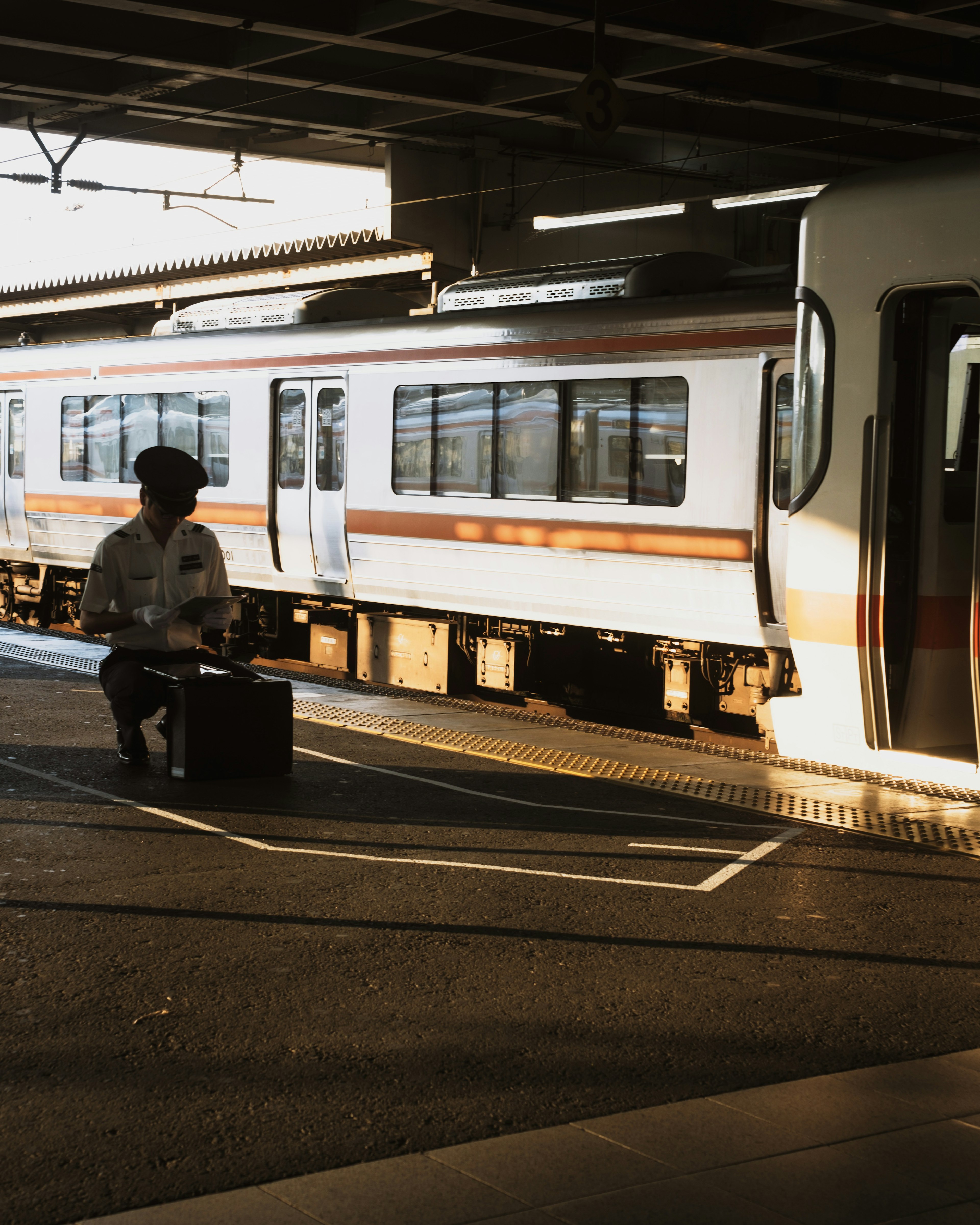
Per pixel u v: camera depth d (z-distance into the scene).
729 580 9.59
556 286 11.09
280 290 26.06
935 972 5.04
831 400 8.18
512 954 5.13
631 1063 4.18
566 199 24.97
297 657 14.27
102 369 15.06
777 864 6.39
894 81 18.97
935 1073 4.12
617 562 10.30
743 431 9.44
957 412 8.34
